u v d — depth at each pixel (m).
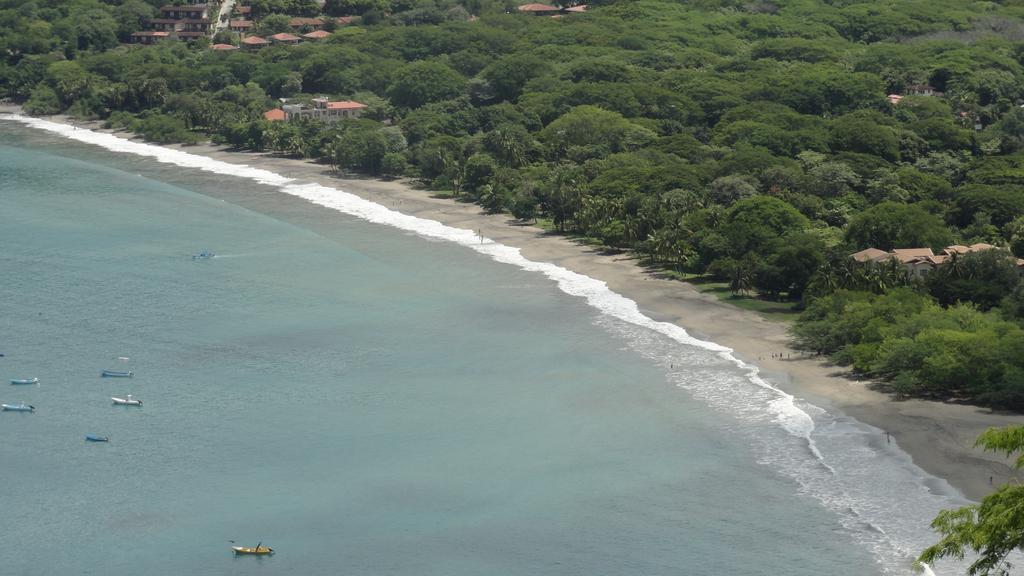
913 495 167.12
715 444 184.88
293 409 199.38
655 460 179.75
